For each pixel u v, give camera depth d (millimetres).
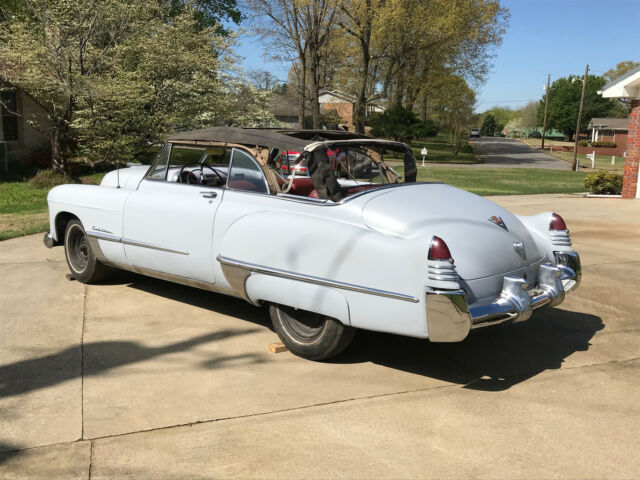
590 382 3906
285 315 4297
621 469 2869
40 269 6711
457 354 4410
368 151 5199
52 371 3961
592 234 9523
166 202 5027
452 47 38906
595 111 100688
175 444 3068
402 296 3568
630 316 5293
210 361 4176
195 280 4934
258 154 4516
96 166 19250
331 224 3947
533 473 2830
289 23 31625
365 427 3266
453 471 2844
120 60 16531
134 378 3871
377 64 40031
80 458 2924
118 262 5594
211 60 18062
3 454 2951
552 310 5473
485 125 132625
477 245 3840
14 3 16641
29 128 19594
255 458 2941
